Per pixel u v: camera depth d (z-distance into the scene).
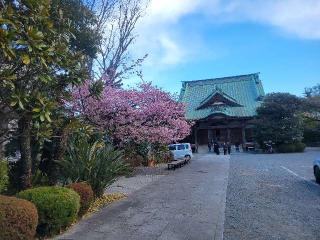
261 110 39.97
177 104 22.02
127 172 15.68
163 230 7.66
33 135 8.54
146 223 8.23
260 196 11.40
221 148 45.38
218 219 8.51
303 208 9.64
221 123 48.00
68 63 8.12
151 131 18.31
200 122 48.56
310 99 42.09
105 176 10.64
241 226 7.98
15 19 6.54
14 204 5.96
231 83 54.38
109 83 19.20
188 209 9.59
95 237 7.19
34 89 7.51
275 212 9.24
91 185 10.27
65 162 10.47
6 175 9.34
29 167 9.06
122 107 16.81
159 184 14.36
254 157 29.86
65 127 9.53
